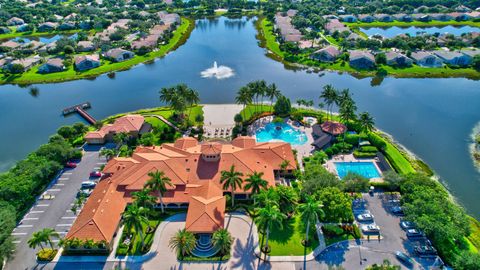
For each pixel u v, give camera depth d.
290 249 81.12
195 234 83.19
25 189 93.75
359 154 117.31
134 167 100.81
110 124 132.88
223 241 74.94
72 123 147.75
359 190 95.06
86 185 103.06
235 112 147.75
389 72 195.25
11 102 169.50
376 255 79.69
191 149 110.94
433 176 110.44
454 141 129.50
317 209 75.38
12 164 121.69
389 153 118.62
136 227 75.62
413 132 135.75
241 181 88.44
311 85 178.88
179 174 98.50
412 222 84.44
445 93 170.50
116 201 91.44
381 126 140.12
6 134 140.88
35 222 90.75
